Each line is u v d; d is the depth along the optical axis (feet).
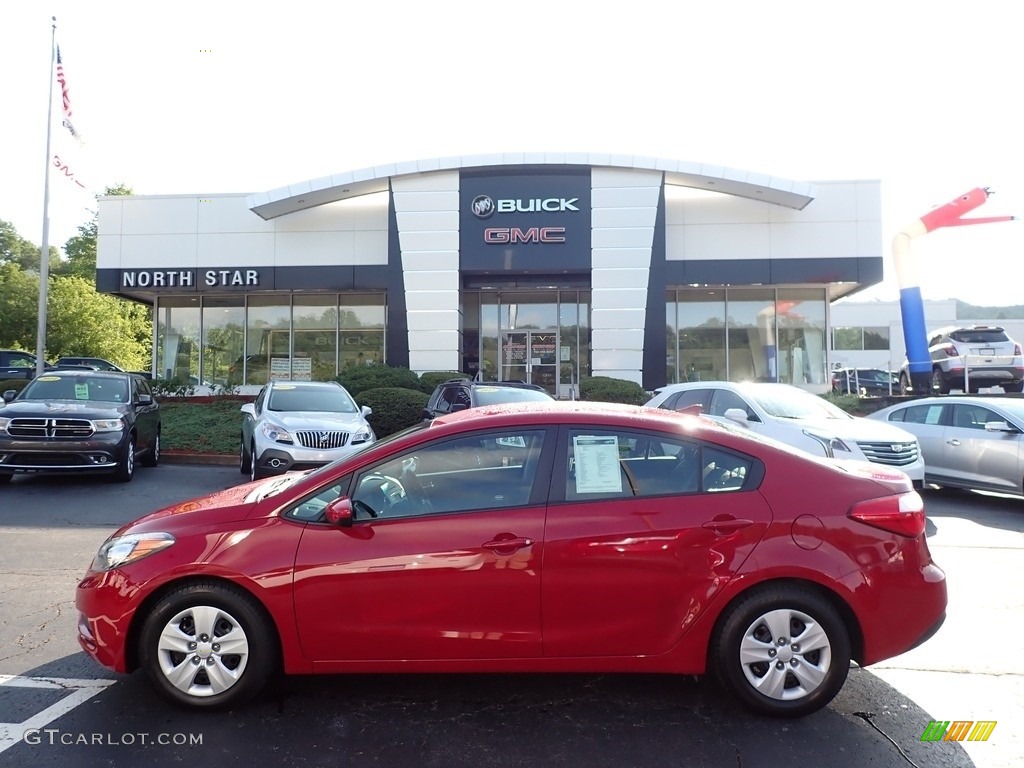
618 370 67.56
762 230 68.80
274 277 71.77
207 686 12.55
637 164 66.39
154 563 12.43
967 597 19.56
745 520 12.46
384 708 12.99
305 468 34.55
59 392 39.27
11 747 11.46
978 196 66.39
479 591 12.22
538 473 12.89
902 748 11.67
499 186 68.54
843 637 12.35
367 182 68.03
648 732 12.15
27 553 23.48
